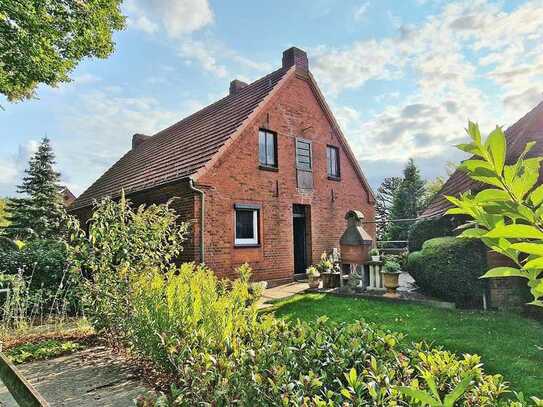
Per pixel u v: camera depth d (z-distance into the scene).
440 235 9.61
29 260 8.30
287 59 13.67
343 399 2.08
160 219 6.61
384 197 35.94
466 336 5.27
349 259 9.15
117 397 3.70
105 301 5.44
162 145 15.29
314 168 13.51
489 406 2.10
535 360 4.35
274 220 11.76
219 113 13.84
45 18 8.24
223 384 2.08
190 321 3.34
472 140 0.83
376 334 2.87
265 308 7.54
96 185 17.75
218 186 10.25
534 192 0.75
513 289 6.80
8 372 2.63
